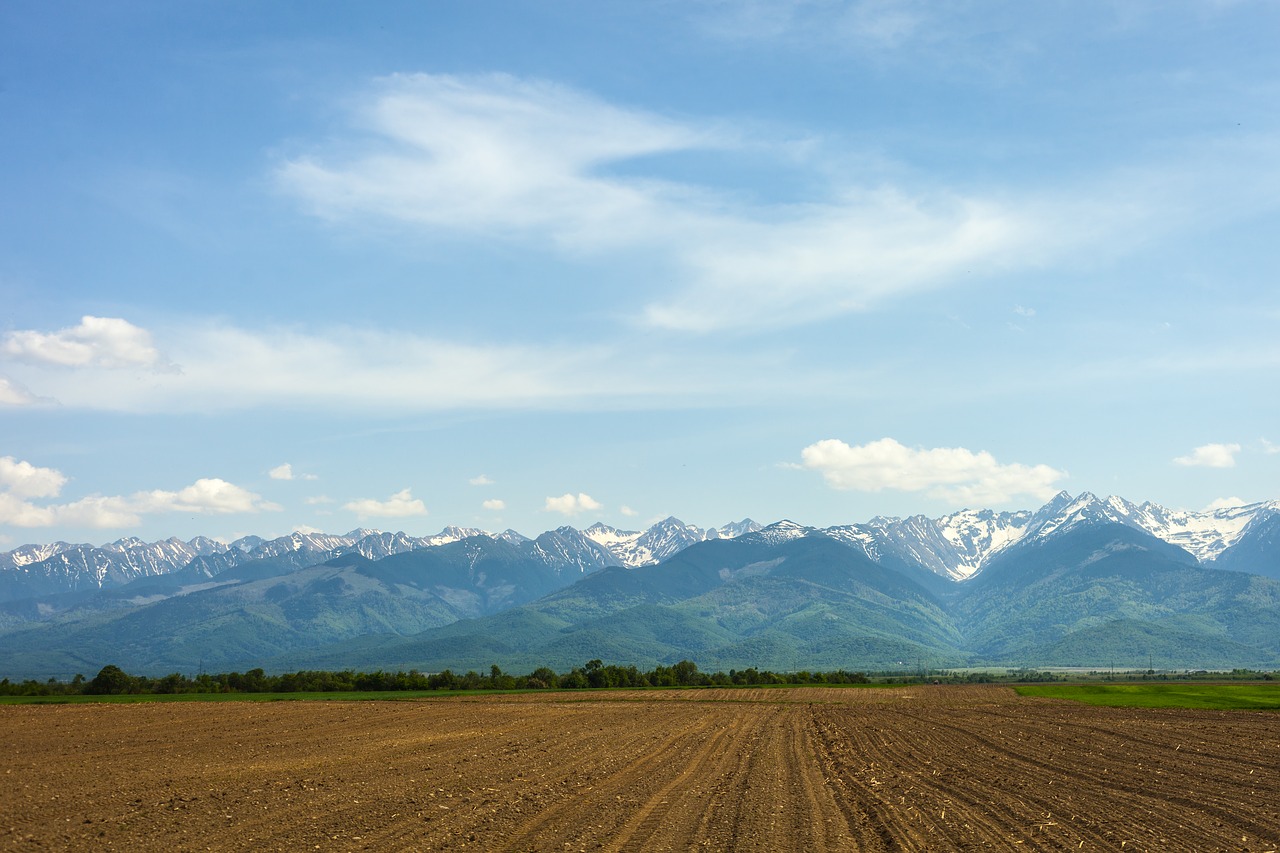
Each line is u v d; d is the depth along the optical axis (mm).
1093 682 196250
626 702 108562
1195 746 55312
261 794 32688
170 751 48719
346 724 70125
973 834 26578
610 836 25438
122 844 24219
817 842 25094
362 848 23812
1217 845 25734
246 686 148000
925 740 58594
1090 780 38875
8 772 39094
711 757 46125
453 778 37188
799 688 153125
